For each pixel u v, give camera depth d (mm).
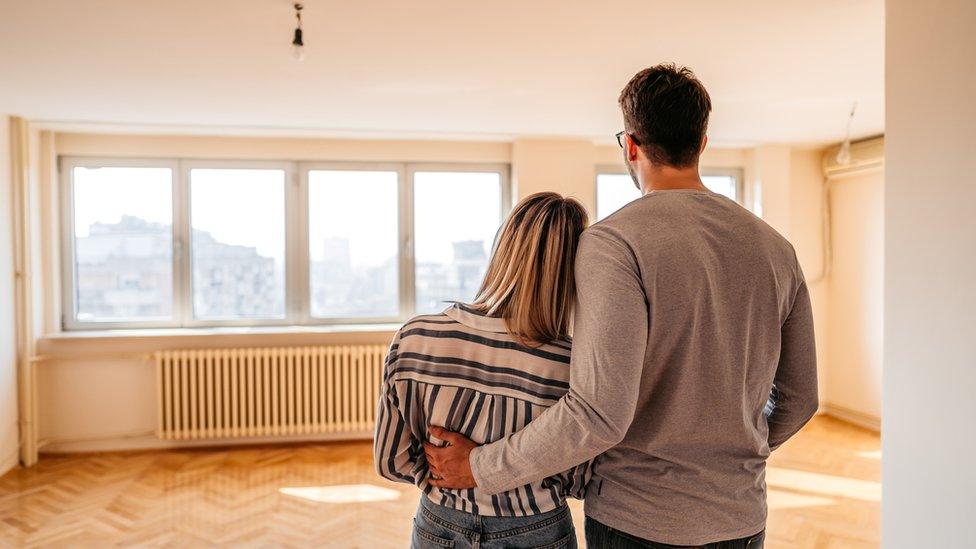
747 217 1032
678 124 1041
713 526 985
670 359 967
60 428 4801
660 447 991
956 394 2053
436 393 1088
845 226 5754
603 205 5719
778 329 1036
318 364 5062
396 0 2486
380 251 5461
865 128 5020
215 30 2797
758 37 2924
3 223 4375
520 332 1072
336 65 3324
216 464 4590
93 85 3670
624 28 2805
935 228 2123
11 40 2904
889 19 2289
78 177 5020
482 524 1096
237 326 5246
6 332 4398
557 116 4539
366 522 3498
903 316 2244
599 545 1053
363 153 5348
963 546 2037
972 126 2000
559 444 937
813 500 3801
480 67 3369
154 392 4918
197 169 5180
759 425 1065
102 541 3242
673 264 949
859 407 5613
